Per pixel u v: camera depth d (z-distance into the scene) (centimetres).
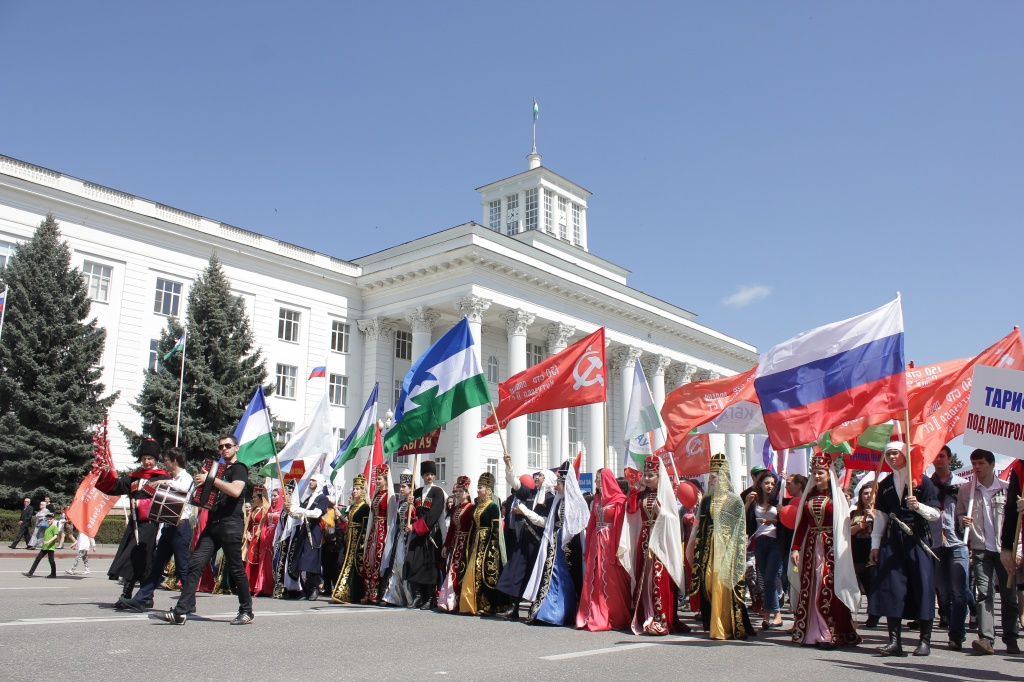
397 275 3859
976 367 736
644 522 919
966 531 855
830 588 808
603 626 908
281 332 3694
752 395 1220
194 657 641
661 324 4772
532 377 1166
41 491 2527
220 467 888
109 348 3084
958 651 809
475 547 1059
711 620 859
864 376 851
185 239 3384
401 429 1195
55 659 611
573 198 5212
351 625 895
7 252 2877
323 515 1262
